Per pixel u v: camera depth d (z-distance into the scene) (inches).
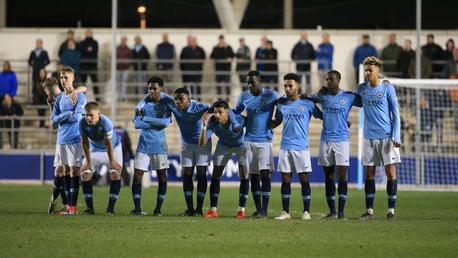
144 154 1574.8
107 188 2566.4
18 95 3422.7
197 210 1582.2
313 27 4205.2
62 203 1774.1
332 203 1535.4
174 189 2554.1
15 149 3006.9
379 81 1512.1
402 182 2699.3
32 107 3139.8
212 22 4178.2
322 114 1524.4
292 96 1505.9
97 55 3284.9
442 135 2866.6
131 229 1277.1
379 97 1497.3
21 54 3513.8
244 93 1549.0
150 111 1569.9
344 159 1505.9
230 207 1883.6
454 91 2856.8
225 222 1396.4
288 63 3479.3
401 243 1139.9
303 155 1507.1
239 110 1555.1
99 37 3496.6
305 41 3203.7
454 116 2883.9
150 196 2223.2
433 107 2839.6
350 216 1635.1
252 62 3336.6
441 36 3427.7
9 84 3117.6
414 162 2696.9
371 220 1461.6
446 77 3078.2
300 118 1504.7
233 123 1499.8
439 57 3142.2
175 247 1089.4
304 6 4195.4
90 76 3356.3
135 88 3395.7
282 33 3499.0
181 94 1517.0
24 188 2596.0
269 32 3503.9
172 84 3302.2
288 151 1507.1
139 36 3294.8
